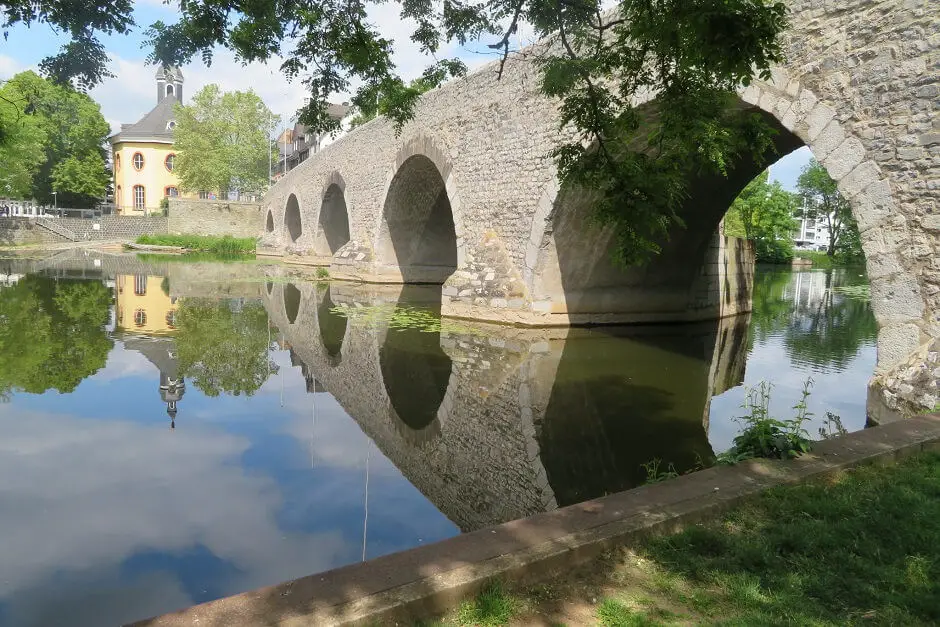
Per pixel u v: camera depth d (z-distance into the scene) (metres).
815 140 7.17
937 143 6.20
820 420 6.58
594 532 2.80
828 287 27.78
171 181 59.94
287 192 36.47
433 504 4.41
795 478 3.49
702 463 5.29
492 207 13.01
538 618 2.29
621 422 6.52
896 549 2.82
